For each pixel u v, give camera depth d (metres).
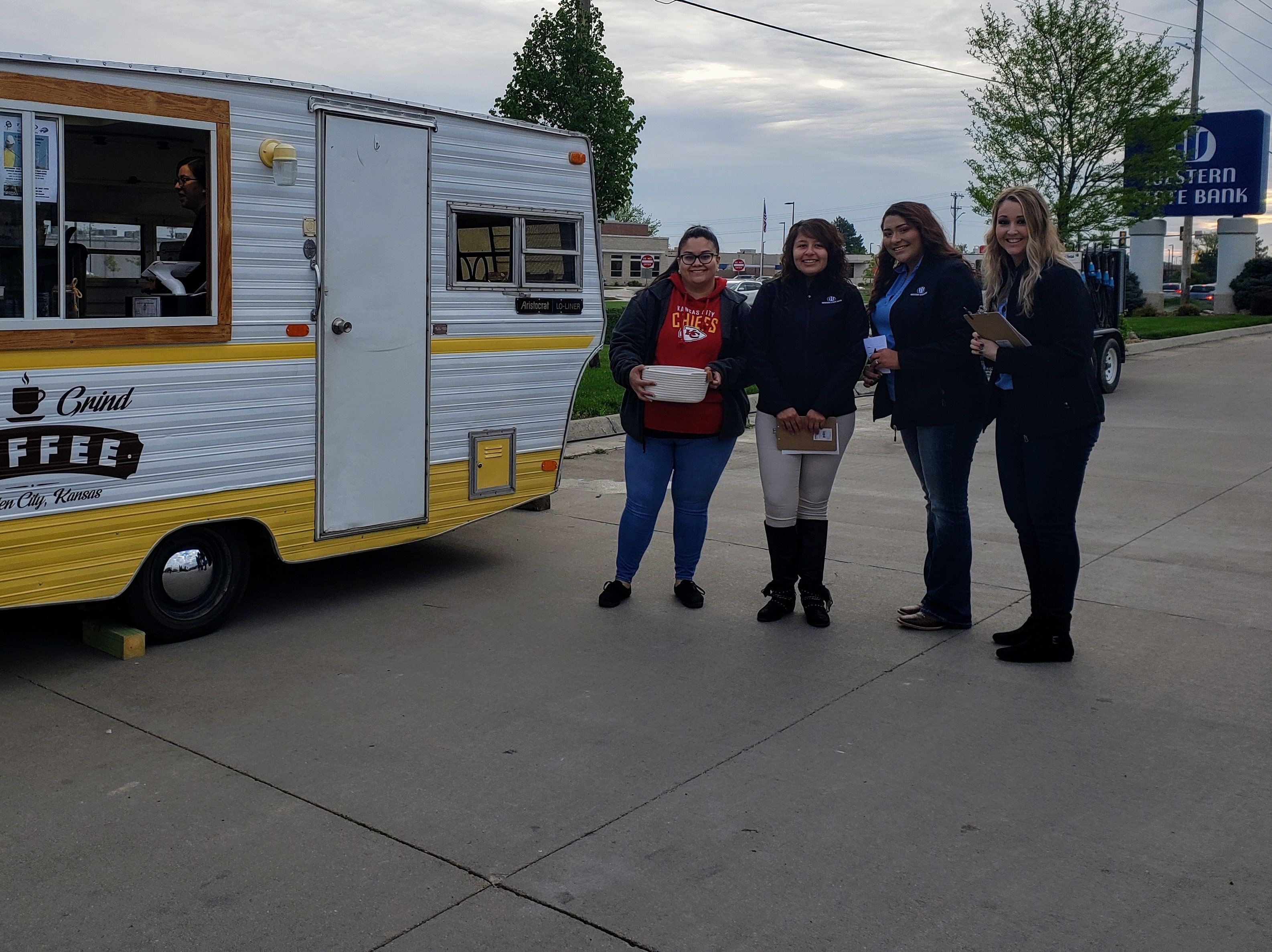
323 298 5.52
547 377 6.75
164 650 5.23
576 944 2.97
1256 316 32.84
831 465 5.57
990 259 5.13
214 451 5.20
